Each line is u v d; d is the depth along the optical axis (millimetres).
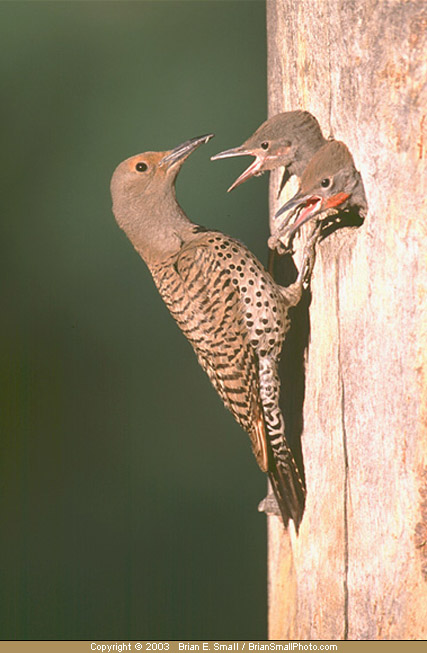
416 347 6387
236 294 7613
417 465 6430
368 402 6711
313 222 7430
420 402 6395
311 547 7391
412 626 6551
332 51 6977
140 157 8016
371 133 6570
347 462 6930
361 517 6828
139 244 8047
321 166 6938
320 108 7328
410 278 6387
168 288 7883
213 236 7828
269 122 7625
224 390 7719
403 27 6359
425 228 6332
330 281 7051
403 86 6379
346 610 6996
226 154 7660
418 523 6465
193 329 7781
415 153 6352
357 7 6625
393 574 6609
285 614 7938
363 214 7047
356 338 6785
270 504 8117
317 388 7246
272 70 8047
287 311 7551
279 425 7605
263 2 12844
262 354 7617
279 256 7969
